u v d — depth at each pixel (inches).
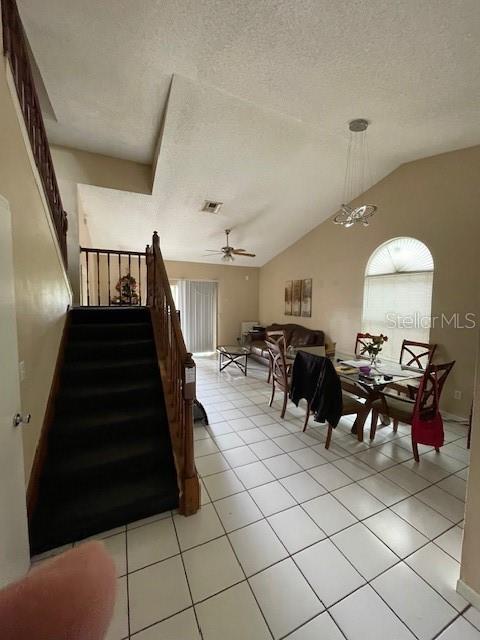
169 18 74.6
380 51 76.4
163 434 88.7
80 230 170.1
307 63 83.8
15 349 51.0
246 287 312.2
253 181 161.6
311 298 234.7
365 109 104.3
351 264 195.5
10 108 57.8
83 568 17.9
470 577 52.4
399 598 53.0
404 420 101.6
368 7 64.1
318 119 111.8
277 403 154.5
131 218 194.2
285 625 48.2
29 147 68.3
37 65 95.3
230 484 85.4
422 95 93.4
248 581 55.7
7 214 49.0
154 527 68.3
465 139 120.9
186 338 289.6
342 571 58.2
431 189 142.5
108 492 72.2
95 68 96.0
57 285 95.3
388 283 171.2
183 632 47.0
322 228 219.9
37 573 17.2
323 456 101.6
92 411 90.0
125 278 203.6
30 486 64.3
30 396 66.1
